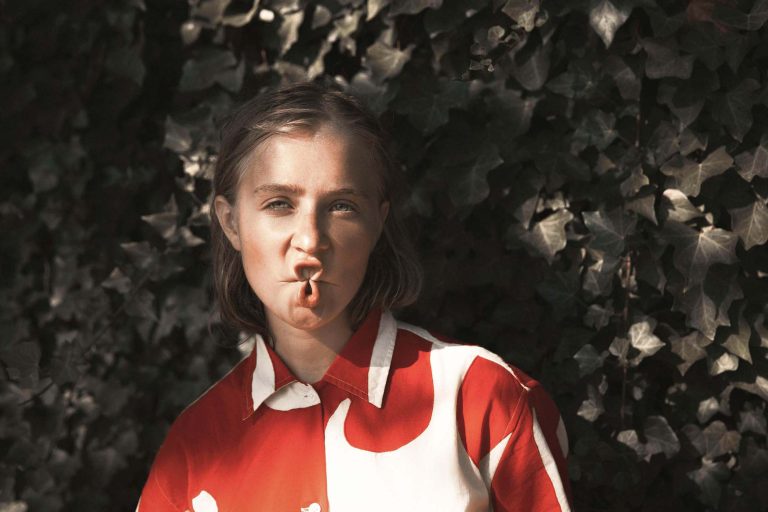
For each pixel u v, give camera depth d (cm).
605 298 172
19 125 216
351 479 116
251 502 119
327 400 121
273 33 189
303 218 112
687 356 167
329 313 115
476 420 119
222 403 128
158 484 128
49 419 212
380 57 179
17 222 219
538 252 174
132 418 209
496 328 182
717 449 168
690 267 161
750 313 162
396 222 132
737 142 158
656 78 162
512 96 173
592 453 168
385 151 126
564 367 174
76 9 208
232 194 123
